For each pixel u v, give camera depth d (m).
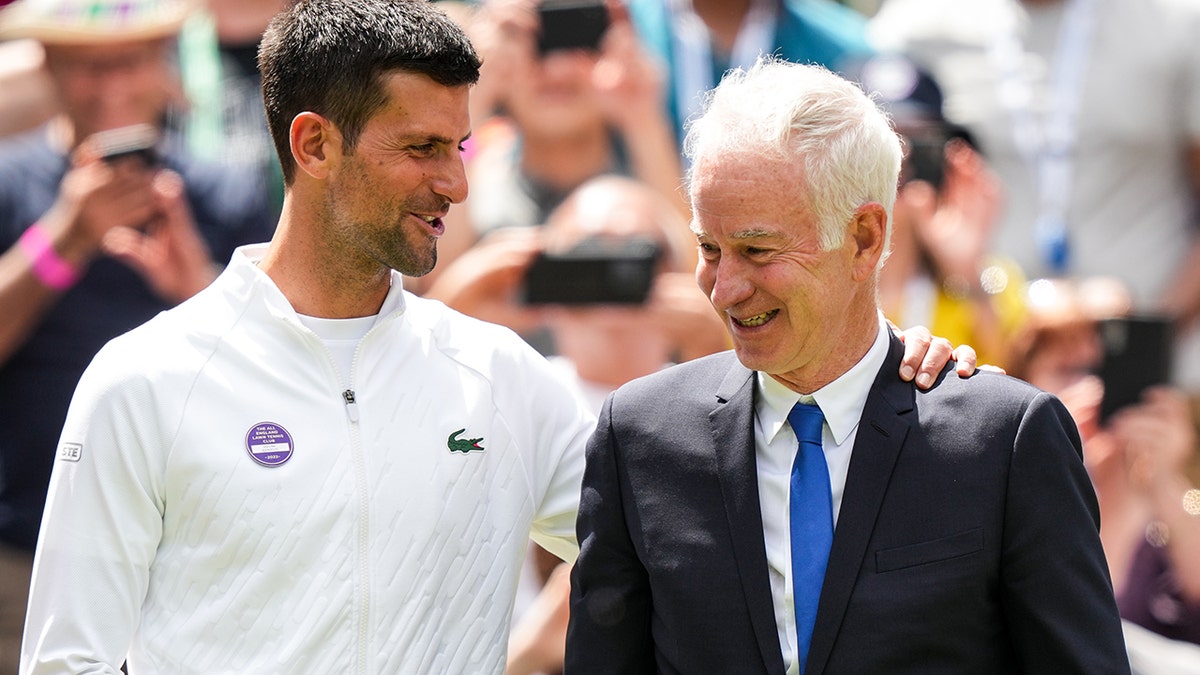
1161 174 20.33
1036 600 8.42
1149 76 20.17
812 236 8.59
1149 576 16.81
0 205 17.95
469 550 9.79
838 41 20.67
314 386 9.53
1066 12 20.52
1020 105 20.52
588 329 17.59
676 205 19.78
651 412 9.48
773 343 8.80
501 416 10.06
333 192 9.47
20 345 17.64
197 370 9.38
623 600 9.40
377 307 9.87
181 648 9.30
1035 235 20.33
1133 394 17.44
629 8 20.56
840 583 8.63
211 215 18.39
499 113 19.88
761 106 8.61
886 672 8.52
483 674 9.85
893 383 9.09
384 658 9.40
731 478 9.07
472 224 19.47
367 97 9.27
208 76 19.11
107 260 17.88
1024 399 8.77
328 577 9.34
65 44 18.38
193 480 9.25
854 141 8.65
